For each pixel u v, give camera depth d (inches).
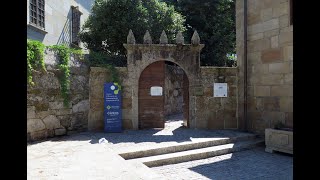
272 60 339.6
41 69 302.5
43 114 305.4
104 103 362.0
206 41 617.6
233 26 660.7
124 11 475.2
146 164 239.0
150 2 501.0
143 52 380.2
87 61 371.9
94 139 305.9
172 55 383.9
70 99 340.2
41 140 297.7
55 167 194.2
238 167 241.0
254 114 368.5
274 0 336.5
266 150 298.4
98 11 480.7
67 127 336.2
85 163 205.5
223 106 389.4
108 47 502.0
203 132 360.2
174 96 596.7
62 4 546.3
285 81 320.8
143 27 468.8
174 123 451.5
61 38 542.6
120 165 201.0
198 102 386.6
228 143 316.8
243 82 380.5
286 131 278.4
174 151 275.9
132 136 328.2
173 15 510.0
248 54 380.2
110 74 371.6
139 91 384.5
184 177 213.5
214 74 388.8
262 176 215.9
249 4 377.4
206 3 608.4
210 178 211.0
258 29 362.0
